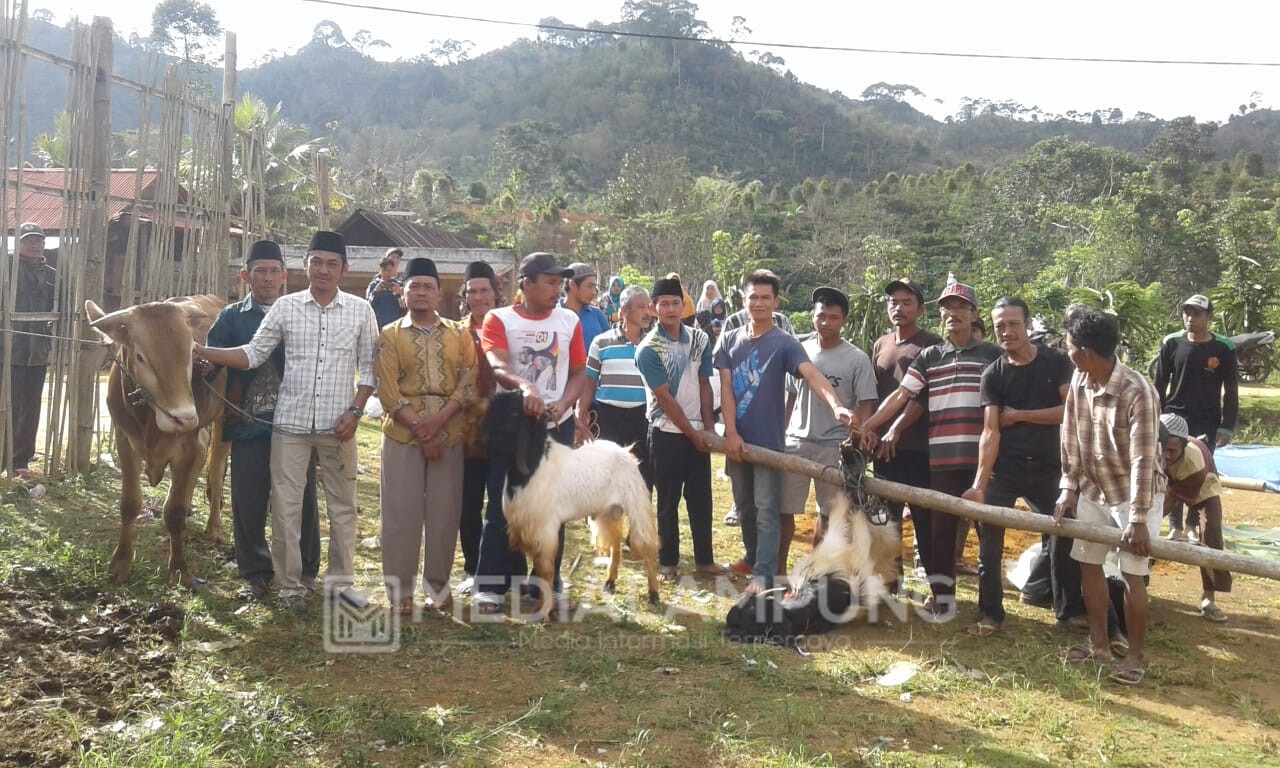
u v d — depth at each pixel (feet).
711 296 34.88
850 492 19.49
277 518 18.45
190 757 12.34
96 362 27.25
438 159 376.07
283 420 18.35
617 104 419.74
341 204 115.14
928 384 20.11
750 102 456.86
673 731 13.97
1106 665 17.07
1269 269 72.49
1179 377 26.71
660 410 21.88
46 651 15.39
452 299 63.31
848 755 13.38
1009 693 15.88
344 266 18.67
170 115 29.09
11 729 12.92
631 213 192.75
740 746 13.46
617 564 20.72
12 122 24.23
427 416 18.34
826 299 21.20
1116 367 16.65
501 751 13.23
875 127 462.19
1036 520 17.40
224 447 22.53
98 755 12.17
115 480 27.27
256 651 16.49
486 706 14.67
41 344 26.71
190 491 19.54
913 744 13.91
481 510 20.51
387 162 246.47
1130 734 14.49
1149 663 17.58
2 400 24.77
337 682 15.39
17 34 24.08
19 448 26.99
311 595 19.40
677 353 21.20
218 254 32.50
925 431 20.92
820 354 21.43
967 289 19.74
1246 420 53.98
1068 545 19.19
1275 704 15.99
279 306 18.39
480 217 209.77
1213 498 20.61
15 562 19.07
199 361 18.99
